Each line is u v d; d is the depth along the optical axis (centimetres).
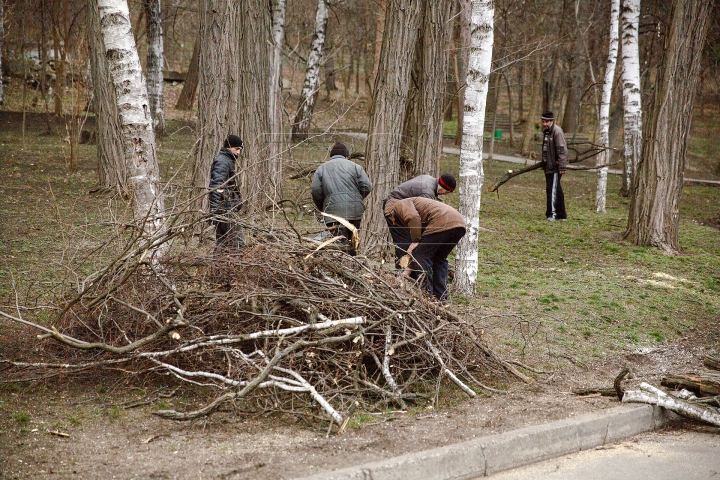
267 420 488
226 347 518
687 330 819
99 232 818
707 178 2784
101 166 1380
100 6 662
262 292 547
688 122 1255
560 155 1488
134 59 670
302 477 389
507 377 612
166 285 550
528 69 3294
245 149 1177
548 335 745
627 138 1962
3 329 634
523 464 461
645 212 1269
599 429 504
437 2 1050
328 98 3603
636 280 1014
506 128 4138
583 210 1700
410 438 457
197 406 507
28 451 420
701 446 502
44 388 525
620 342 750
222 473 396
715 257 1216
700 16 1231
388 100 1012
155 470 398
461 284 862
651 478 439
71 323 566
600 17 2862
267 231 621
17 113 2761
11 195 1309
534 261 1112
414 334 559
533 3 2747
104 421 474
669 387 602
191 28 3831
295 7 3167
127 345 518
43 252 911
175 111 3153
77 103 1670
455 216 743
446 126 4150
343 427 463
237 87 1161
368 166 1023
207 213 627
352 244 655
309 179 1062
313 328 512
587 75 3441
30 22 2661
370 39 3177
